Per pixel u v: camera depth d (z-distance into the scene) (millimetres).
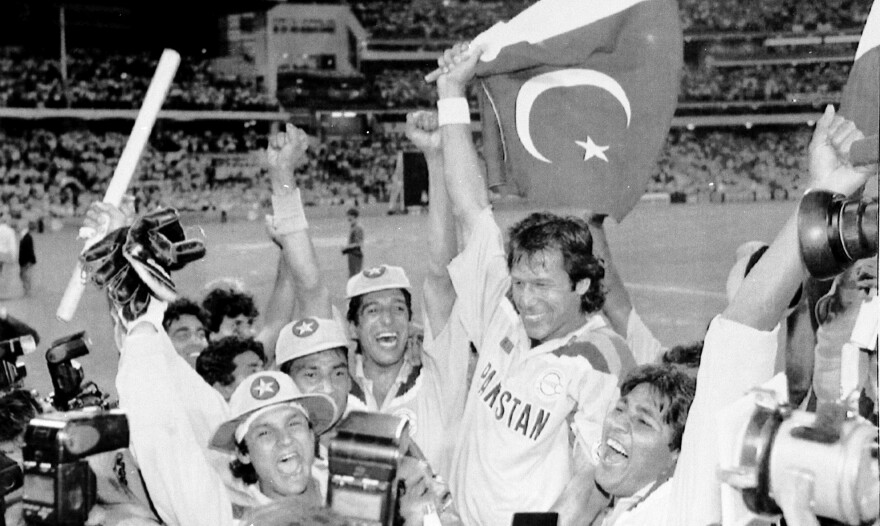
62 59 25672
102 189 25406
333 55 29312
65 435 1631
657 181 28750
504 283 3215
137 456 2361
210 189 26250
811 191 1499
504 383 3059
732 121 29625
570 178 3361
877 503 1200
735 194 27266
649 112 3225
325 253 17438
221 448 2721
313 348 3256
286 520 1502
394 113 29078
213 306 4234
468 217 3320
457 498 3150
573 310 3004
